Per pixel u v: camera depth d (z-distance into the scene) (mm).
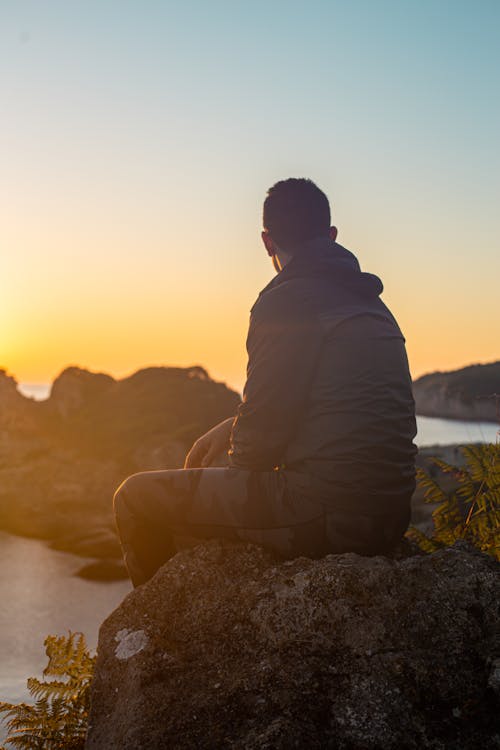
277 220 2826
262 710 2207
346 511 2592
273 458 2664
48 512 14633
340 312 2617
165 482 2814
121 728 2281
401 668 2260
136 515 2855
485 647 2324
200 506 2756
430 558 2639
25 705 3225
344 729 2113
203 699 2283
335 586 2494
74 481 15555
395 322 2832
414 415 2771
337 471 2568
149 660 2463
